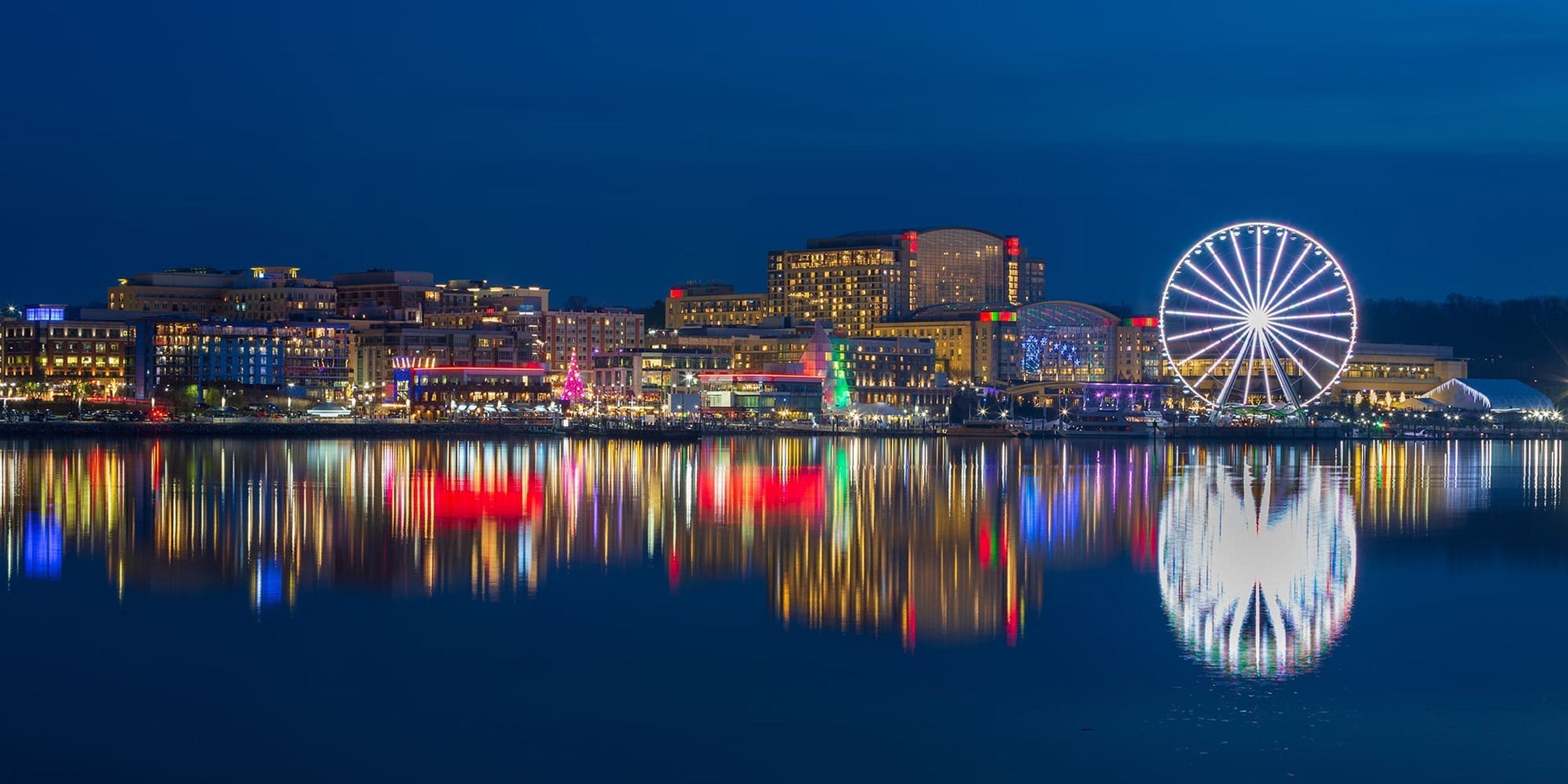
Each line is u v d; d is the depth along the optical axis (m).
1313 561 118.12
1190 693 75.38
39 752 66.62
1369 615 93.94
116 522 141.50
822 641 86.06
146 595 99.31
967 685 76.75
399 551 121.06
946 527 142.38
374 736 68.81
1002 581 106.88
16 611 93.75
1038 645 85.00
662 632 88.12
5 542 125.56
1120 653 83.19
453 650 83.56
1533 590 103.31
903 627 90.12
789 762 65.62
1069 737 68.62
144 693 75.00
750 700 74.12
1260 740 68.31
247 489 181.88
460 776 64.06
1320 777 63.84
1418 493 189.62
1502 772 64.31
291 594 100.06
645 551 122.06
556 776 64.12
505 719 71.25
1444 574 110.62
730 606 96.38
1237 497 181.12
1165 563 116.88
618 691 75.69
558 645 84.81
